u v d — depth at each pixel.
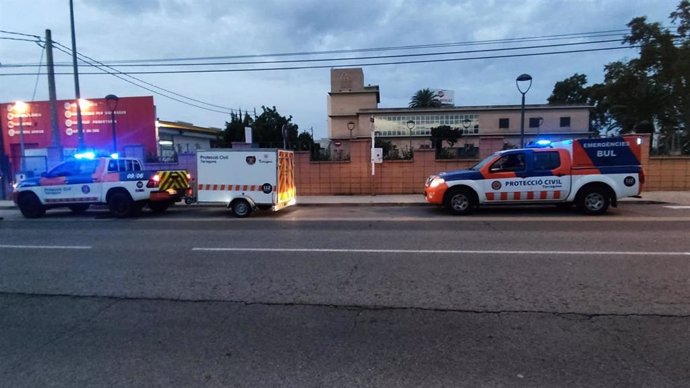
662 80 30.16
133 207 13.38
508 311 4.62
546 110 55.94
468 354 3.67
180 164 20.30
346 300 5.07
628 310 4.57
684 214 11.62
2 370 3.53
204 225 11.07
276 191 12.66
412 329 4.21
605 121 54.88
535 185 11.88
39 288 5.77
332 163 18.33
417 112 59.00
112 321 4.57
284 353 3.75
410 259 6.92
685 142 20.17
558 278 5.74
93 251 8.05
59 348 3.94
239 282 5.86
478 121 57.69
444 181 12.23
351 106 66.94
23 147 24.06
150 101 26.09
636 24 29.50
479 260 6.76
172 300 5.20
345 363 3.55
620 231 9.03
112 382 3.31
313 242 8.45
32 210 13.64
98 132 26.30
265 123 39.03
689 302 4.78
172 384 3.26
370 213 12.98
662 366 3.40
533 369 3.39
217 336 4.14
